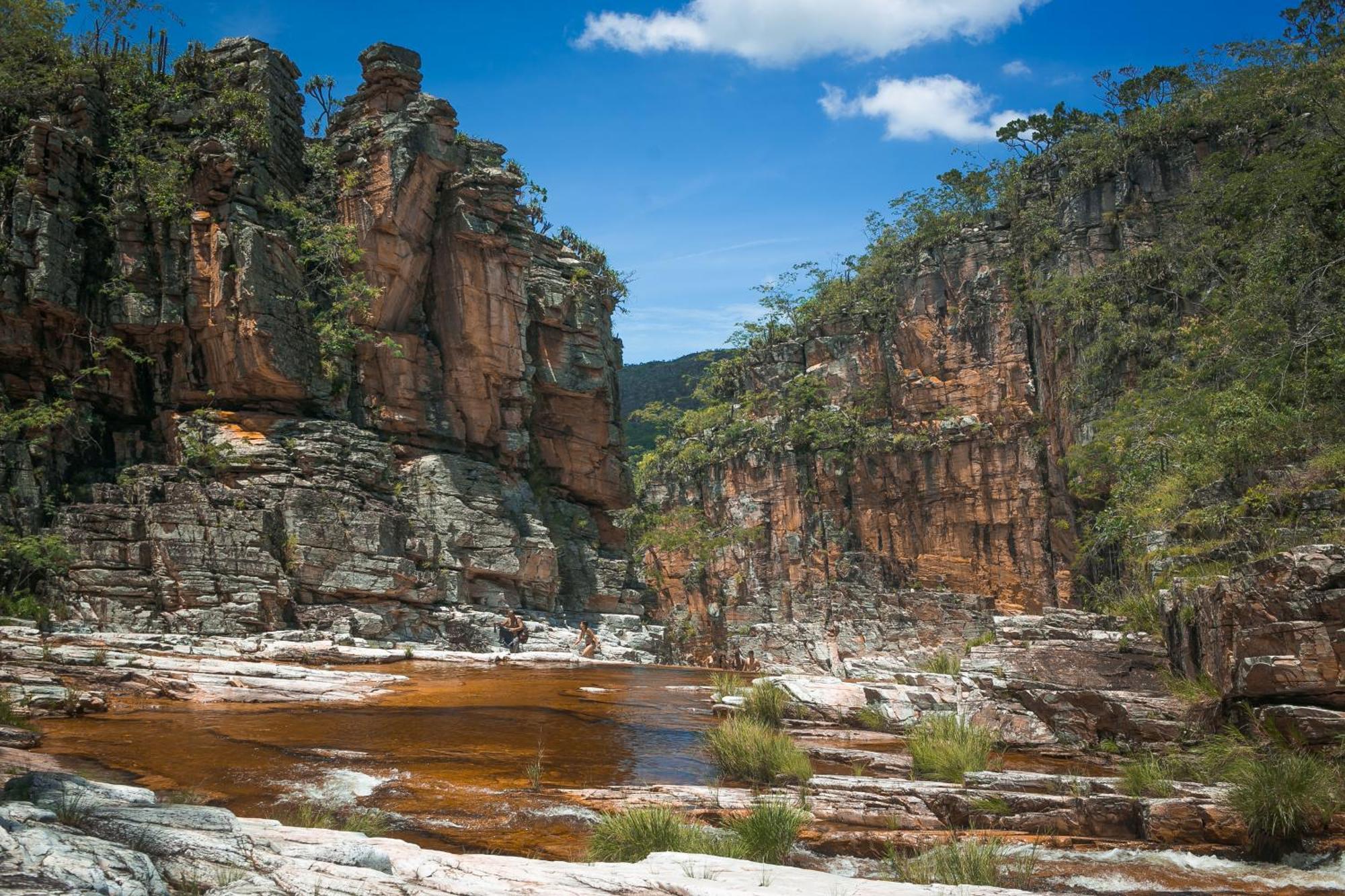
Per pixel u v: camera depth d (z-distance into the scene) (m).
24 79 33.59
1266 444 21.28
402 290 37.03
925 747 13.18
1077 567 62.25
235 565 27.97
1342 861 9.00
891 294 78.12
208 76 36.44
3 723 13.62
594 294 44.88
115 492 28.70
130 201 33.00
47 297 30.20
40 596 26.44
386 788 11.14
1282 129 52.38
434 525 34.66
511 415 39.28
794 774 12.03
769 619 80.38
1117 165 62.16
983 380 70.62
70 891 5.43
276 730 14.62
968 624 65.19
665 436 105.31
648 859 7.75
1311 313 27.89
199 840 6.85
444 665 25.42
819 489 80.12
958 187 77.25
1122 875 8.74
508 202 38.94
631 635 40.00
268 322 32.69
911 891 7.08
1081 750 14.68
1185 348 49.03
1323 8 57.28
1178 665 15.91
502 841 9.27
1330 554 12.38
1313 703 12.16
